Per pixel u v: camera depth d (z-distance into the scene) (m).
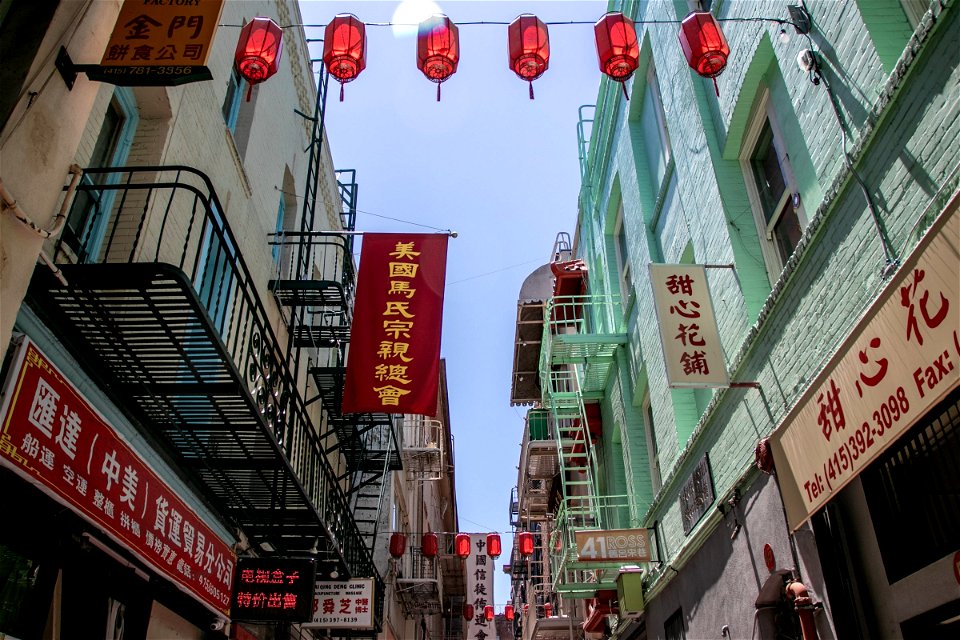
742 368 7.75
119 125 7.43
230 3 9.89
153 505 5.78
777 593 6.77
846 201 5.75
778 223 8.02
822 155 6.50
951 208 3.84
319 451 9.19
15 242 3.92
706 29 6.76
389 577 19.34
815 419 5.36
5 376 3.99
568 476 18.47
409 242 10.32
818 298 6.17
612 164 15.57
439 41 6.84
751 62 8.03
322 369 12.19
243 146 10.64
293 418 8.04
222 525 8.23
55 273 4.82
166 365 6.22
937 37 4.64
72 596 5.73
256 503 8.52
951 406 4.76
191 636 7.57
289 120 13.32
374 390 9.30
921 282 4.08
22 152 4.04
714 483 8.61
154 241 7.20
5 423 3.86
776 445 6.09
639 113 13.80
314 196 12.35
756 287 8.05
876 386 4.54
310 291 11.27
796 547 6.30
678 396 10.76
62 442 4.44
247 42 6.71
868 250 5.41
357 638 13.69
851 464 4.83
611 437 14.89
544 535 25.84
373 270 10.12
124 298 5.41
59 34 4.41
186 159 8.16
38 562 5.17
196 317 5.63
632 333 13.68
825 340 6.03
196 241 8.33
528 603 27.02
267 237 11.35
